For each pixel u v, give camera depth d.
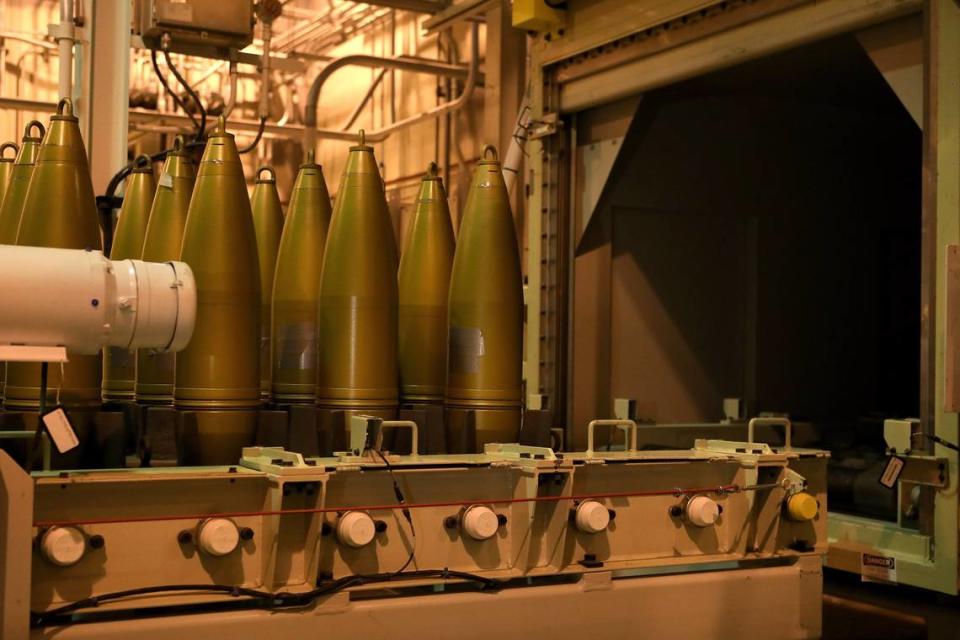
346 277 3.06
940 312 3.73
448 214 3.61
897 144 6.93
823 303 6.56
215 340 2.82
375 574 2.61
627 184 5.77
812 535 3.29
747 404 5.95
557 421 5.44
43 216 2.77
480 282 3.22
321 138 8.02
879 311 6.80
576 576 2.94
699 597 3.02
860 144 6.75
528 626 2.75
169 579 2.39
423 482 2.70
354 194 3.13
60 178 2.80
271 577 2.46
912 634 3.64
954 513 3.66
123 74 4.36
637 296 5.87
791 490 3.17
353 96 9.38
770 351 6.34
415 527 2.68
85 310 2.27
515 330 3.25
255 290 2.90
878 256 6.83
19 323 2.22
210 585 2.41
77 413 2.73
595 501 2.88
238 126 8.29
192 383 2.83
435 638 2.63
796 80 5.73
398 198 8.56
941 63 3.75
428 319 3.46
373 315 3.06
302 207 3.45
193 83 9.42
